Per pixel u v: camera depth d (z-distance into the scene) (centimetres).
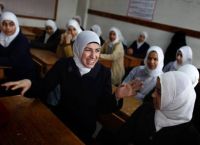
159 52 222
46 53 320
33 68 255
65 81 143
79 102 141
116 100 137
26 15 589
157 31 473
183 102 114
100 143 159
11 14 244
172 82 114
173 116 117
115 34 386
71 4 655
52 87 144
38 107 120
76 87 141
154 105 124
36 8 598
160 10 464
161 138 119
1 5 535
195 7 404
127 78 241
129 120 135
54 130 101
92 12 623
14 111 112
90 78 141
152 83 220
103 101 146
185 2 418
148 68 224
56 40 371
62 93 144
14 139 90
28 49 254
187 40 418
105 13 584
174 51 422
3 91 215
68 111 143
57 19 642
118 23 555
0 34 250
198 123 190
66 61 147
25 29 551
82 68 142
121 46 346
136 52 489
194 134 114
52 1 618
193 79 209
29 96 135
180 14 429
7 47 244
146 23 491
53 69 146
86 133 146
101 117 178
